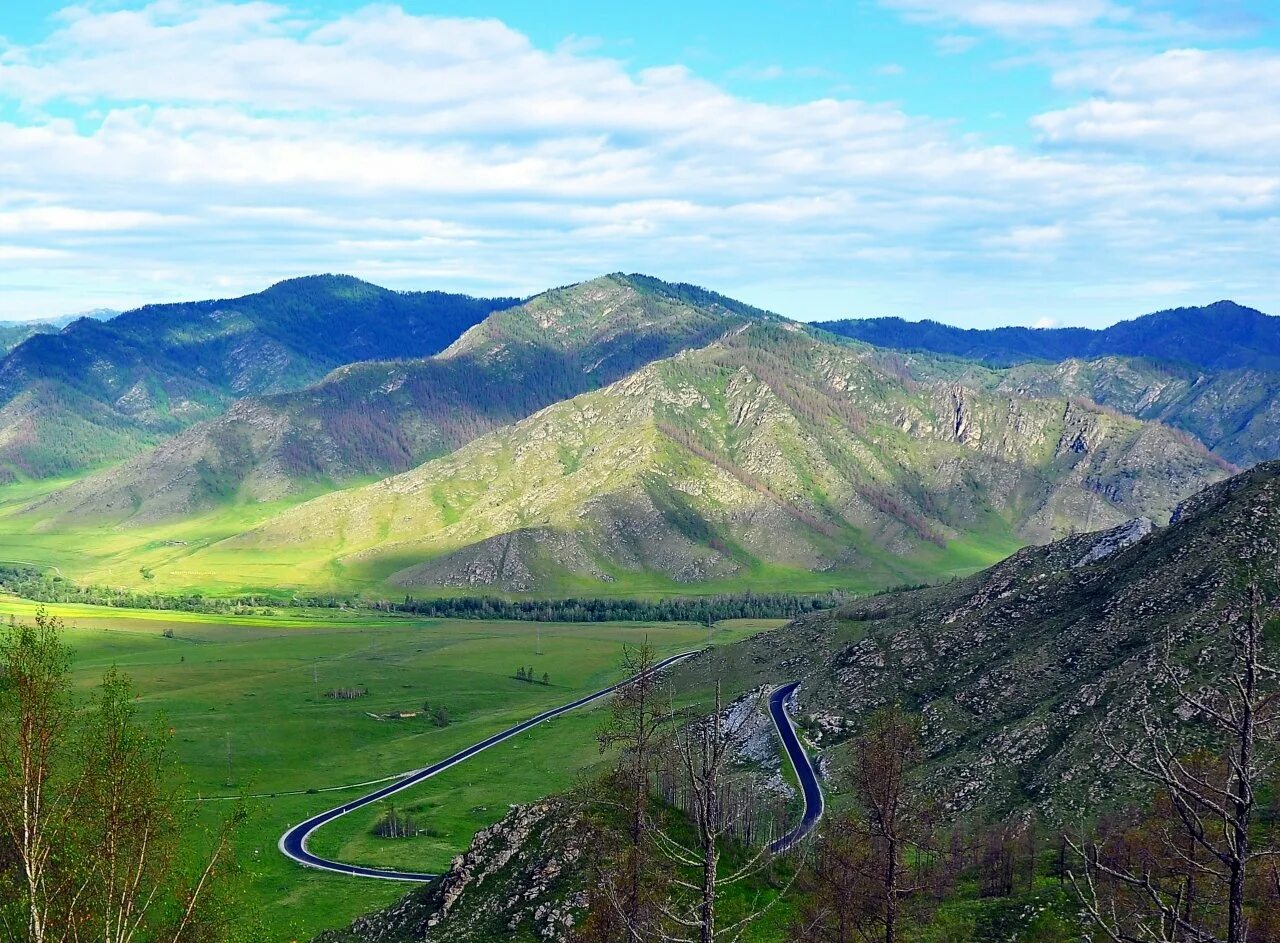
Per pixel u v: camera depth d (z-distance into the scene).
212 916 65.12
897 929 88.25
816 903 90.25
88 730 57.28
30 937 50.53
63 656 54.66
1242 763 31.36
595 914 86.56
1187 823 32.53
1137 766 34.44
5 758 50.88
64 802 54.56
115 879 55.47
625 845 98.50
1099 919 34.19
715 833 45.44
